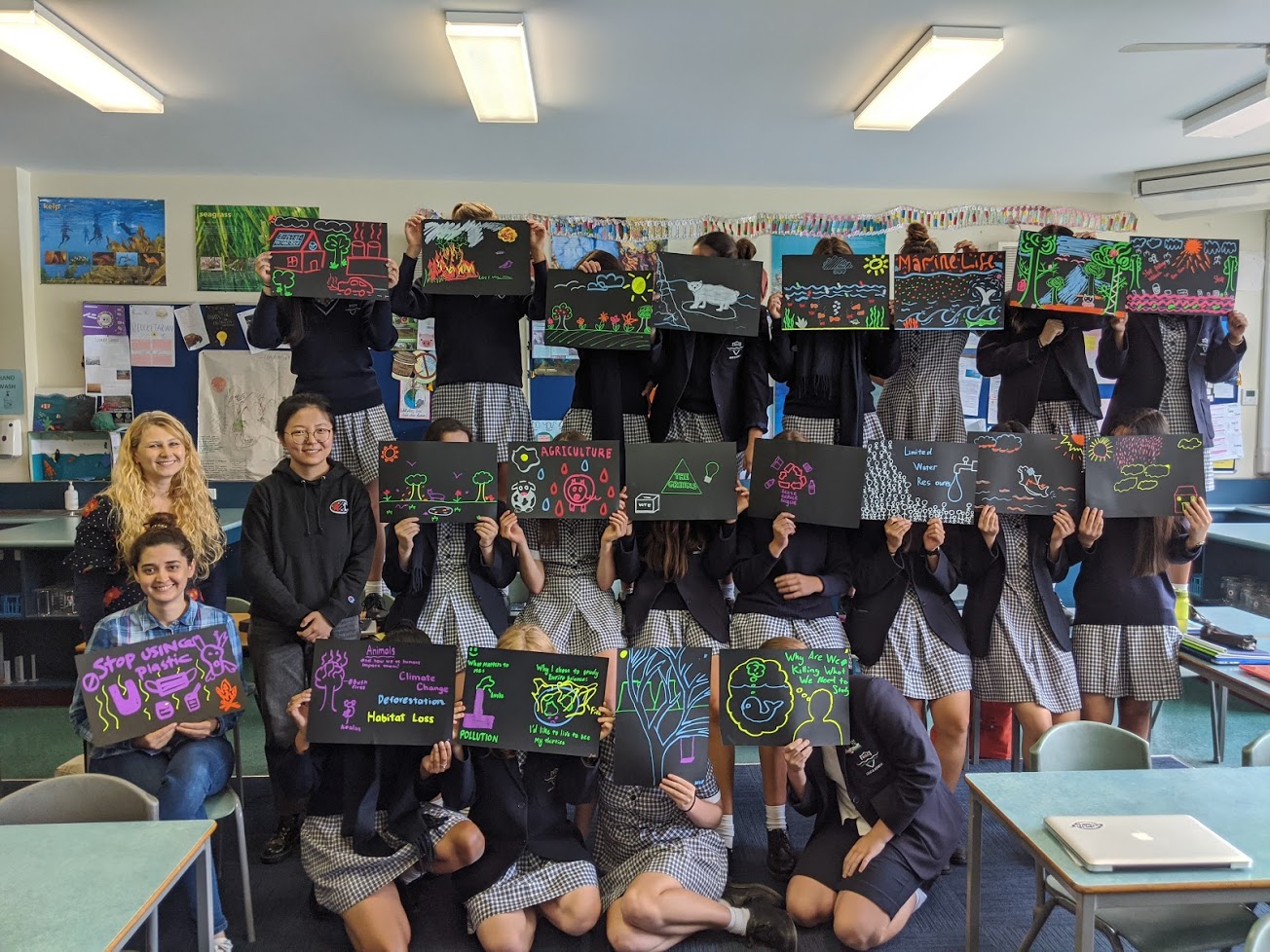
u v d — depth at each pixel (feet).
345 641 7.84
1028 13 9.97
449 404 10.76
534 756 8.03
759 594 9.81
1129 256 10.00
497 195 17.08
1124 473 9.66
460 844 7.91
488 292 9.68
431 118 13.47
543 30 10.47
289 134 14.28
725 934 8.06
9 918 4.95
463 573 9.92
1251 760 7.25
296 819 9.78
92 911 5.01
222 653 7.83
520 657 7.84
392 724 7.64
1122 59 11.22
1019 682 9.95
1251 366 18.34
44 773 11.89
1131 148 14.93
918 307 9.98
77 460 16.84
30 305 16.65
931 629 9.80
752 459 9.71
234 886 8.98
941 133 14.16
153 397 16.85
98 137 14.43
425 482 9.48
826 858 8.22
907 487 9.57
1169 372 10.92
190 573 8.13
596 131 14.12
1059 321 10.28
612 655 9.55
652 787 8.19
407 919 7.93
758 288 9.91
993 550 9.97
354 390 10.87
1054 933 8.20
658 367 10.32
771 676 8.02
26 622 15.29
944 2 9.73
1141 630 10.03
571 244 17.20
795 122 13.61
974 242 17.71
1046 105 12.86
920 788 7.79
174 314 16.74
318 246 9.83
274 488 9.49
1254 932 4.88
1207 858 5.56
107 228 16.66
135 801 6.46
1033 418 10.95
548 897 7.66
